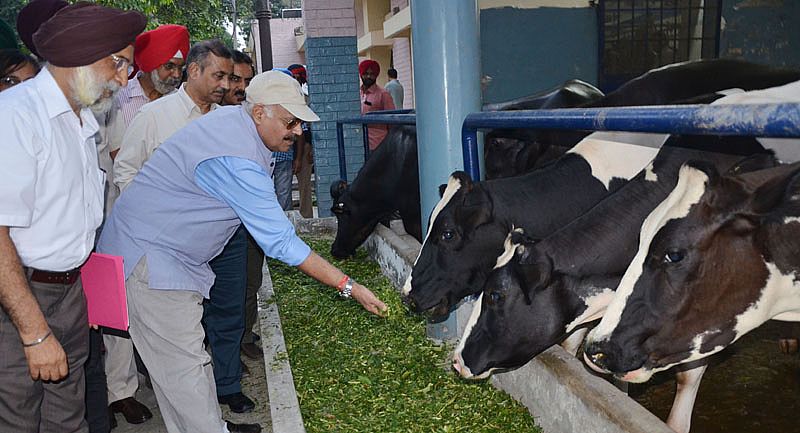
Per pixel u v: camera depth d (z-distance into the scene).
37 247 2.58
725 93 4.29
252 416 4.15
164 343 3.16
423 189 4.71
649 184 3.30
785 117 1.98
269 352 4.39
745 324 2.67
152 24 13.45
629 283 2.73
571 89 5.95
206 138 3.07
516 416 3.63
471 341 3.38
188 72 4.11
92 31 2.45
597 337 2.77
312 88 9.65
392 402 3.92
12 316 2.43
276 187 8.84
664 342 2.71
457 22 4.39
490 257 3.91
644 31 9.16
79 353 2.94
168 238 3.12
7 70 3.40
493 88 9.01
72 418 3.01
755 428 3.71
